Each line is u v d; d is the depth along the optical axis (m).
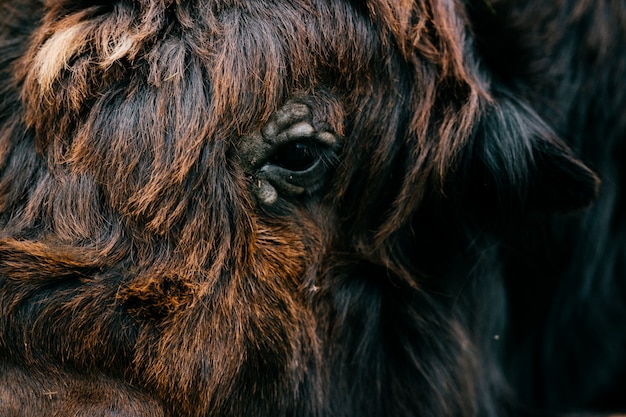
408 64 2.77
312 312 2.84
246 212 2.52
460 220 3.09
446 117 2.86
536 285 3.77
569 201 3.06
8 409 2.27
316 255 2.79
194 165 2.41
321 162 2.69
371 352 3.09
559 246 3.72
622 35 3.84
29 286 2.29
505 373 3.90
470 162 2.96
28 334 2.29
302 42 2.51
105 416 2.33
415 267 3.11
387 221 2.91
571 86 3.62
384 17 2.66
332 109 2.61
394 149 2.83
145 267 2.36
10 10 2.74
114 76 2.39
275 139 2.53
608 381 4.48
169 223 2.39
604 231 3.99
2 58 2.70
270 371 2.74
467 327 3.34
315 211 2.78
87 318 2.31
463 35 2.92
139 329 2.35
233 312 2.54
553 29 3.48
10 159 2.51
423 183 2.91
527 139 2.94
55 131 2.43
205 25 2.45
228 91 2.42
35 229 2.38
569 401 4.38
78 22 2.49
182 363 2.42
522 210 3.09
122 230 2.37
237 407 2.69
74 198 2.37
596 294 4.19
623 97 3.88
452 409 3.28
